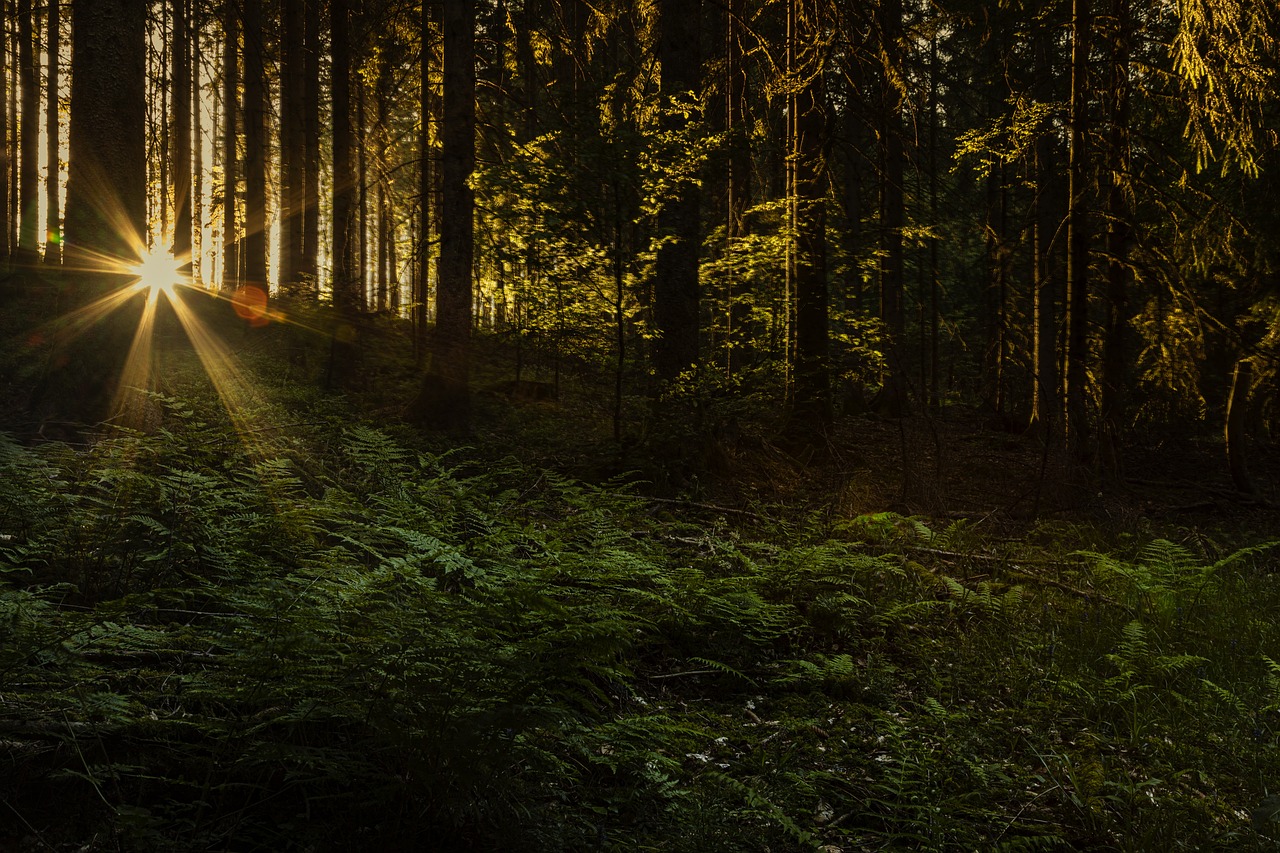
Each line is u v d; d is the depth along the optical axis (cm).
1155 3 1297
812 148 1306
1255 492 1422
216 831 306
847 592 668
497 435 1248
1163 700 515
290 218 2123
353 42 1822
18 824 294
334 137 1603
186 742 347
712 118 1411
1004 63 1725
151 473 593
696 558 713
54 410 888
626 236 1062
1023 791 407
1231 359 1588
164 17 2167
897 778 405
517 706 335
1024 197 2466
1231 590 753
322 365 1698
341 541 569
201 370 1402
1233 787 420
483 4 1741
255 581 440
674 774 397
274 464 615
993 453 1617
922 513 1050
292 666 333
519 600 387
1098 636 609
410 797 332
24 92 2180
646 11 1567
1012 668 553
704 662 529
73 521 489
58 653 328
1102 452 1315
